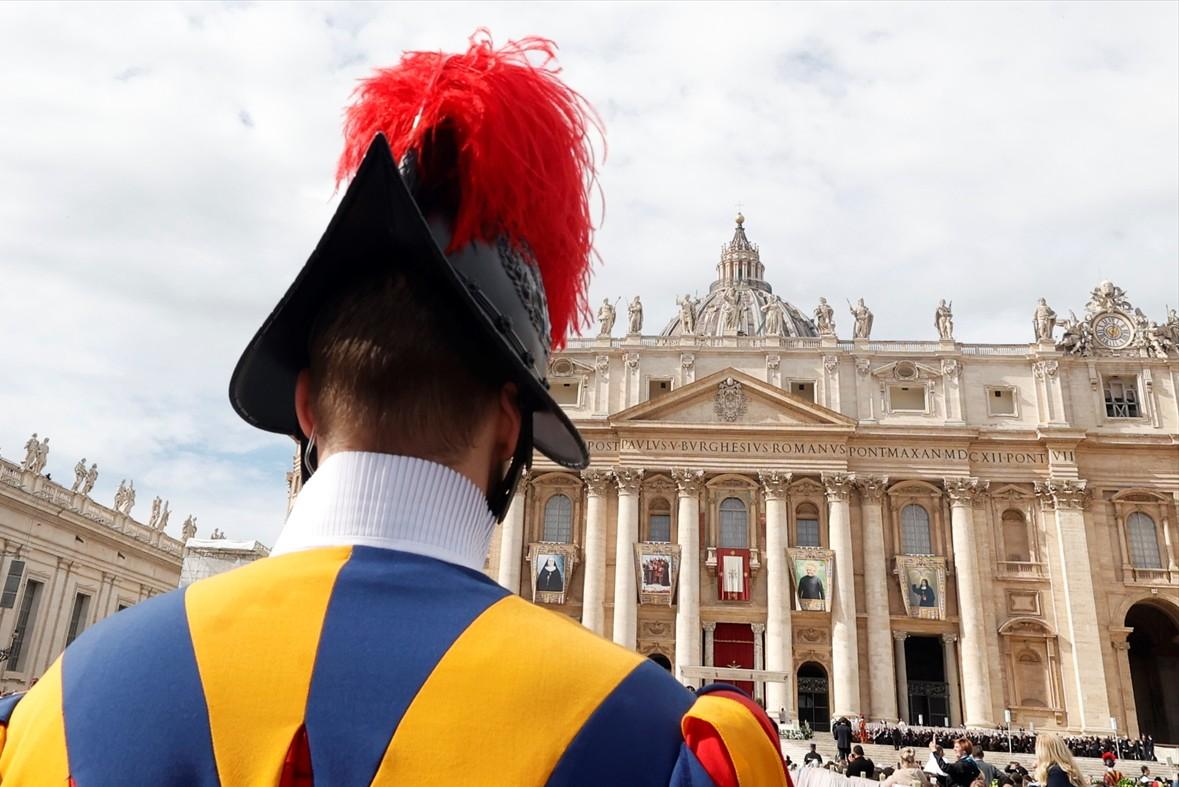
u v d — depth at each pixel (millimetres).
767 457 69625
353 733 1587
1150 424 70000
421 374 1966
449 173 2090
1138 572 67062
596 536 69250
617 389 73312
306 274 2061
